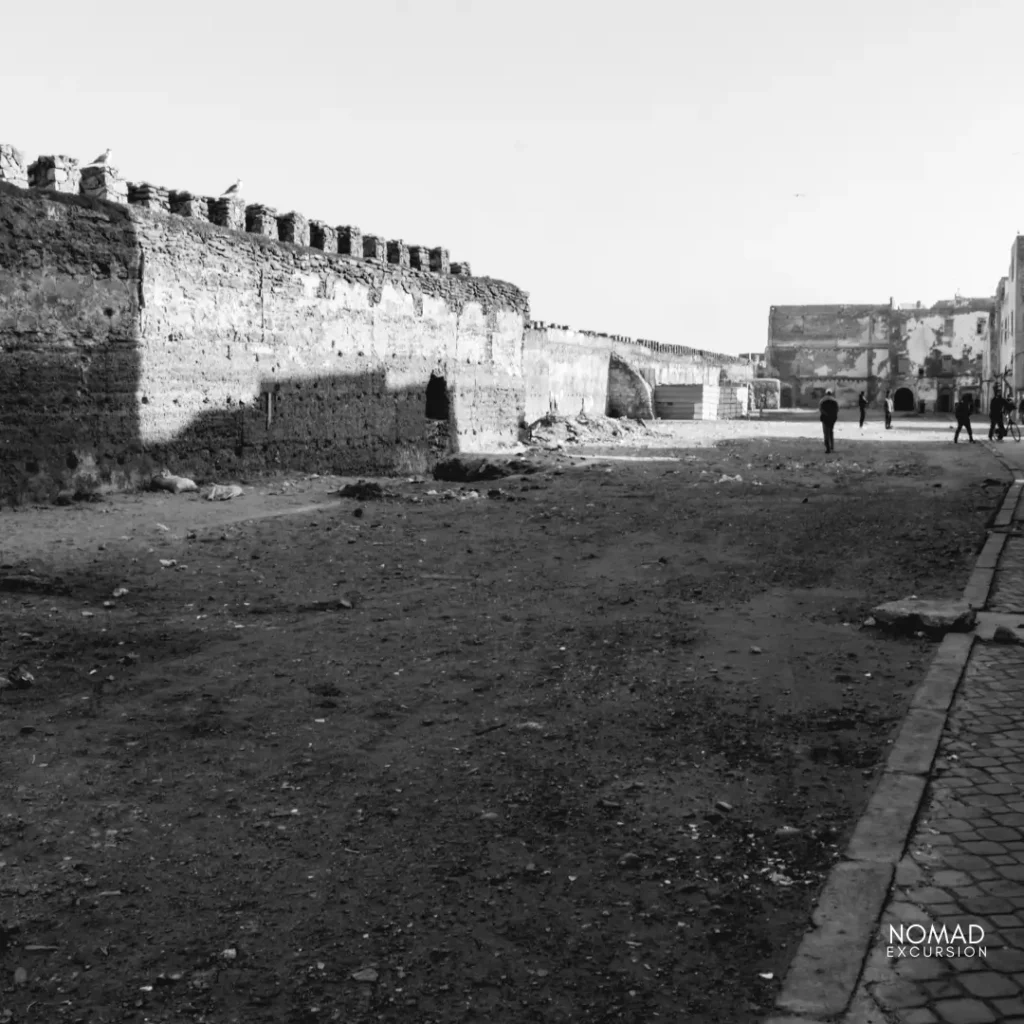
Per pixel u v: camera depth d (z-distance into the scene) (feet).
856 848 14.20
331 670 24.17
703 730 19.72
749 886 13.78
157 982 11.64
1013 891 12.97
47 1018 11.00
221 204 65.82
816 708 20.79
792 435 126.93
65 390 53.83
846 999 10.83
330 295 73.97
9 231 50.57
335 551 40.70
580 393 144.05
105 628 27.91
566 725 20.21
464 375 93.56
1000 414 106.73
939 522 45.68
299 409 71.20
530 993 11.46
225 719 20.62
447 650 25.94
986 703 20.29
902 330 272.10
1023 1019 10.43
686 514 50.65
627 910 13.21
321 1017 11.01
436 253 89.97
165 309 59.72
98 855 14.76
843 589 32.53
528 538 44.14
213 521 48.21
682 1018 10.98
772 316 281.95
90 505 52.08
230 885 13.92
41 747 19.06
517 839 15.26
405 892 13.73
